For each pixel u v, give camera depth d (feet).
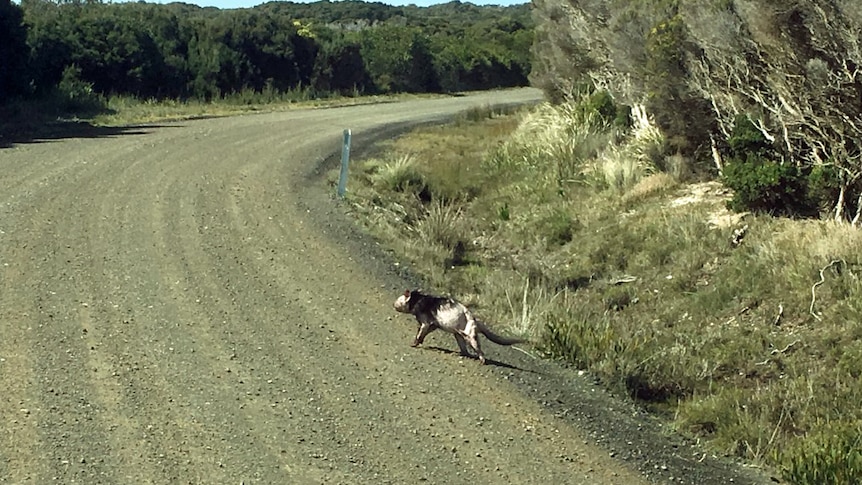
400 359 31.01
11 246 39.45
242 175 61.46
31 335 29.66
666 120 55.01
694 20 48.67
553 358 33.83
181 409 25.04
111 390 25.89
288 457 22.75
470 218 57.82
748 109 48.29
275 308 35.22
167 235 44.06
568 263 48.52
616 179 57.26
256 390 26.94
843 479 25.02
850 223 42.04
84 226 44.06
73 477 20.68
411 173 64.75
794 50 42.50
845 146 43.29
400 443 24.27
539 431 26.32
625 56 60.08
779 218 44.57
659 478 24.53
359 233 48.98
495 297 40.73
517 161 70.23
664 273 43.78
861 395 31.14
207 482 21.03
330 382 28.19
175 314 33.19
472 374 30.32
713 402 30.53
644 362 32.89
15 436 22.49
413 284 41.39
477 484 22.35
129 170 59.47
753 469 26.76
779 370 34.14
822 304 36.88
